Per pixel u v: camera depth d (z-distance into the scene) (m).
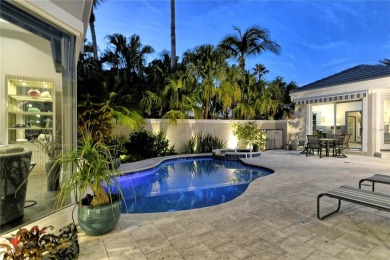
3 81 4.64
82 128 9.16
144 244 3.52
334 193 4.23
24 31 4.00
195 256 3.20
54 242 2.92
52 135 4.63
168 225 4.18
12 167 3.65
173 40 18.42
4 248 2.69
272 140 16.94
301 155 13.59
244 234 3.82
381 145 12.86
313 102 14.74
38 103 4.74
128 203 6.69
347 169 9.23
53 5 3.86
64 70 4.50
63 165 4.20
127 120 11.05
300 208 4.97
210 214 4.68
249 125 15.04
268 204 5.23
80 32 4.50
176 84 14.04
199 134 15.25
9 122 4.77
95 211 3.66
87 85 10.62
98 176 3.63
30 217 3.79
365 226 4.09
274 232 3.89
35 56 4.48
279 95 18.39
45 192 4.10
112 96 10.93
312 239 3.65
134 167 9.90
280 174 8.34
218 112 17.47
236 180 9.16
